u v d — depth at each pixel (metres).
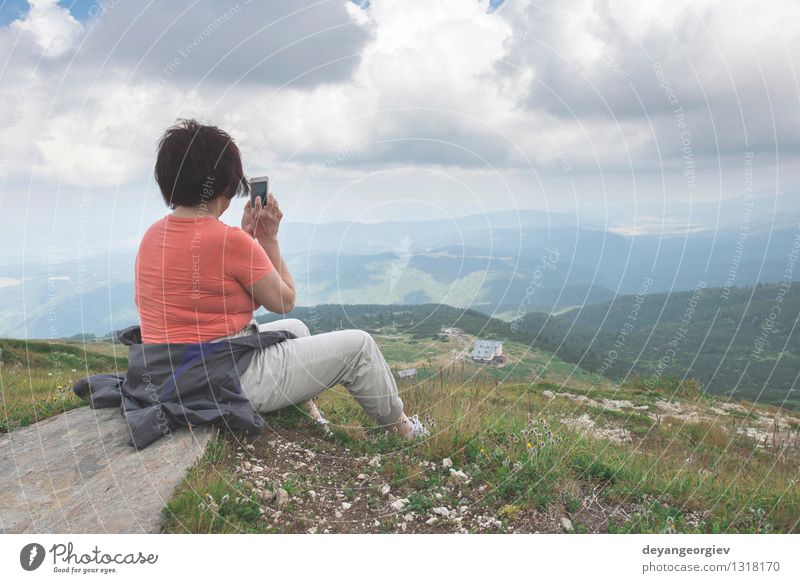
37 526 2.76
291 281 3.86
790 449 7.27
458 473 3.69
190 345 3.50
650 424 9.04
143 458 3.27
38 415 4.43
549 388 12.33
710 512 3.62
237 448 3.60
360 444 4.07
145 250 3.52
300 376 3.84
